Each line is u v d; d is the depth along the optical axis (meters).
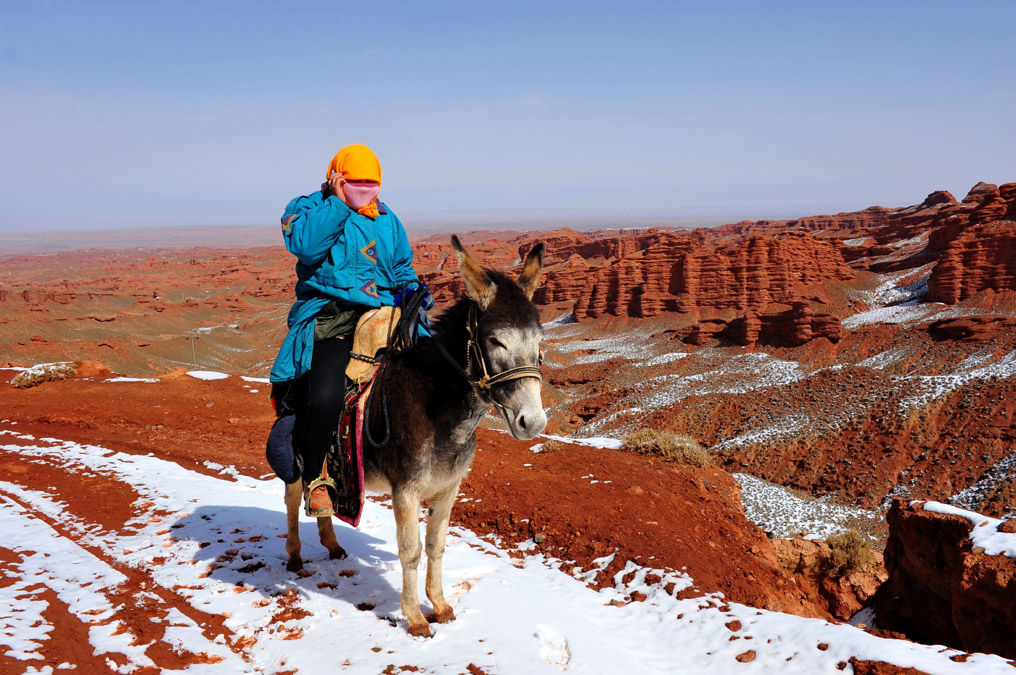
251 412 15.23
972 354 124.94
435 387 4.04
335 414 4.43
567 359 194.62
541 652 4.48
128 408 15.30
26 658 4.00
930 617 9.15
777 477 96.62
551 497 8.97
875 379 114.12
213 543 6.36
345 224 4.46
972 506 76.62
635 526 7.98
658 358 169.62
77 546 6.40
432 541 4.72
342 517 4.65
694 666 4.70
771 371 140.12
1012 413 89.31
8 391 17.53
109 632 4.52
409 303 4.62
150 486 8.54
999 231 170.88
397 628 4.69
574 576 6.88
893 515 10.09
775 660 4.48
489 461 11.24
